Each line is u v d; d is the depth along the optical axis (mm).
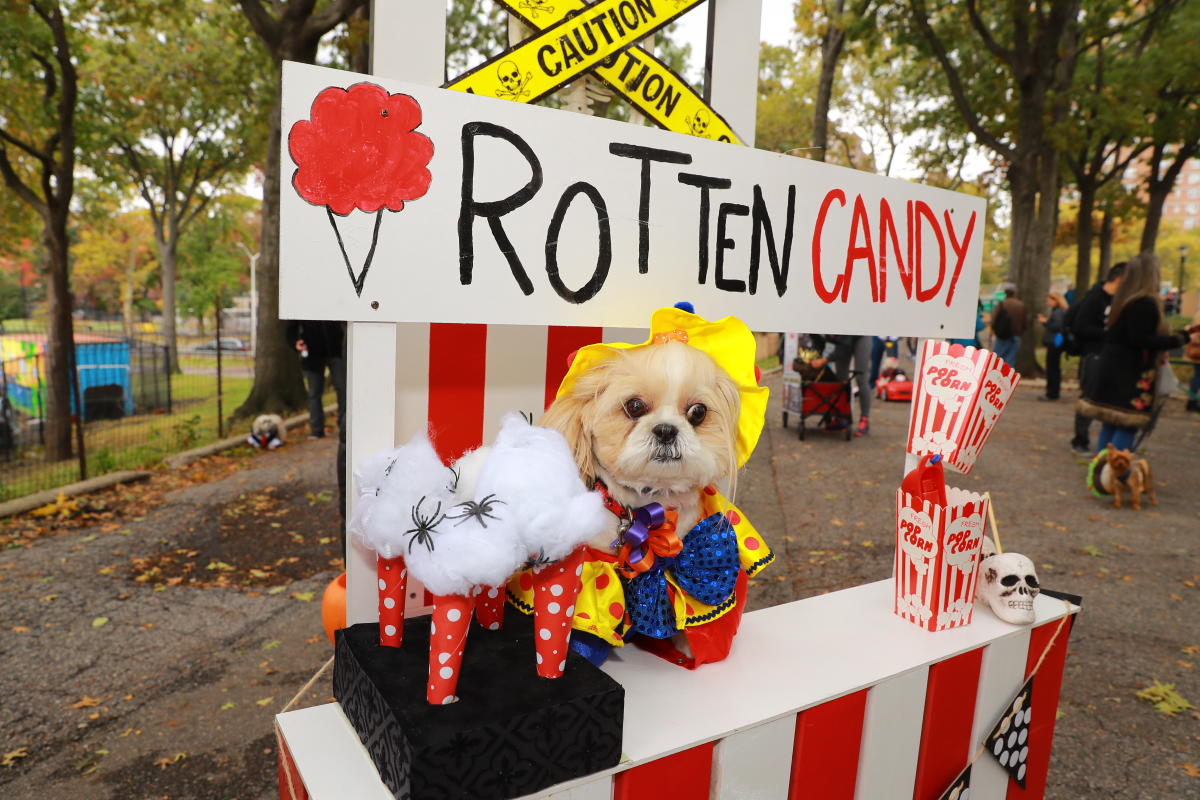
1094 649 3361
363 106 1150
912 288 1938
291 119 1097
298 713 1266
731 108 1767
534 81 1428
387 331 1241
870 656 1545
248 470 7426
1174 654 3311
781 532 5148
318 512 5898
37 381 9484
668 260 1511
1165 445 7918
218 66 17859
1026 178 15266
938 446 1794
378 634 1253
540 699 1037
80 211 28438
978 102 18328
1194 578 4211
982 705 1697
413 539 985
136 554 4906
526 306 1343
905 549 1752
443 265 1249
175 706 3014
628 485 1275
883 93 27156
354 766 1107
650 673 1426
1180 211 93812
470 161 1256
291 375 10812
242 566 4691
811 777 1378
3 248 14398
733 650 1554
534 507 974
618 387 1233
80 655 3463
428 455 1052
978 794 1720
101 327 31000
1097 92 16875
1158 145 18281
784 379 8758
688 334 1363
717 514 1388
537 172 1325
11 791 2473
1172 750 2596
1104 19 15820
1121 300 5625
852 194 1781
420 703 1016
